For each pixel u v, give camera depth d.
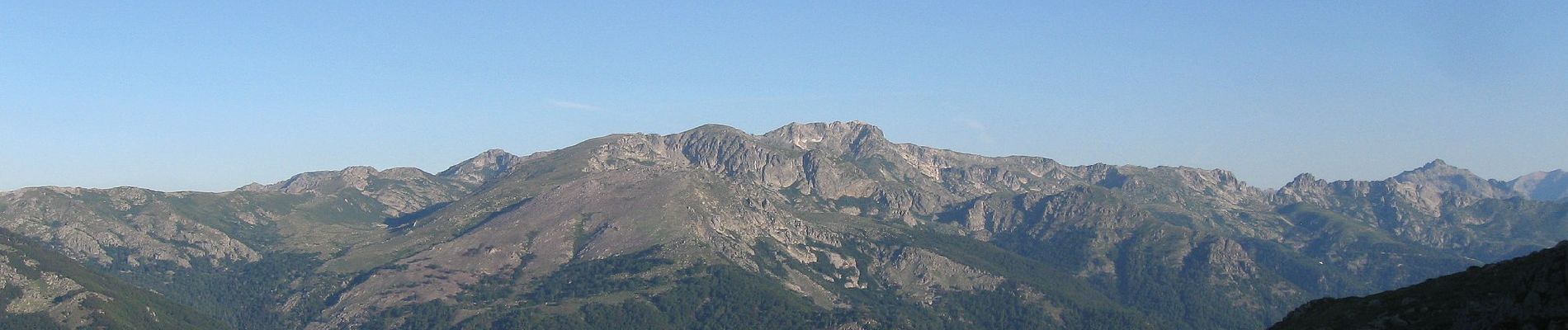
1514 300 186.25
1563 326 171.88
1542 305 178.88
